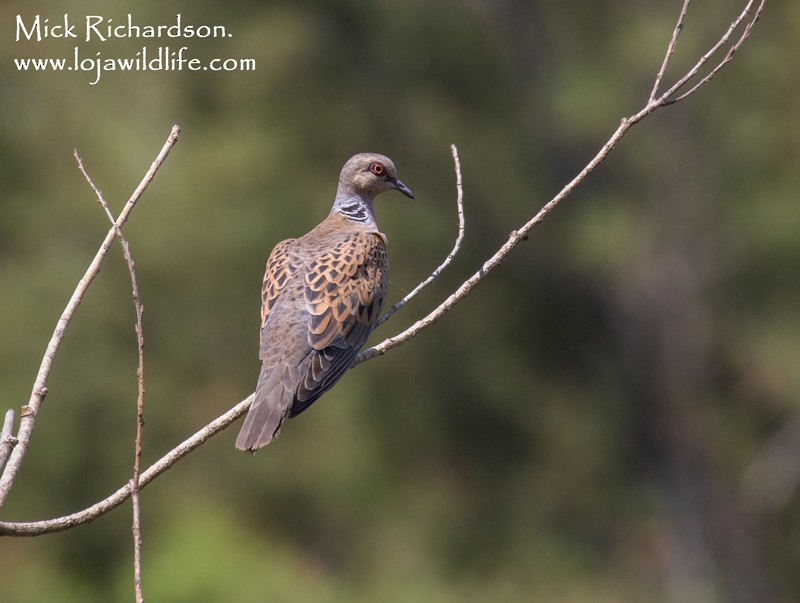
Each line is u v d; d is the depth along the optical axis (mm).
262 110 17125
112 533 17141
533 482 18641
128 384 16891
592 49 19156
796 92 18219
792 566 20266
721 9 18047
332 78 17562
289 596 16328
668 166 18891
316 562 17719
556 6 19172
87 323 16891
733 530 20062
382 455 17484
